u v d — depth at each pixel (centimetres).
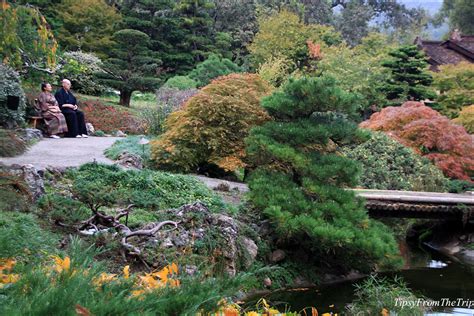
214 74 2700
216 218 814
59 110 1598
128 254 670
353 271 993
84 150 1299
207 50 3416
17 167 812
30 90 1905
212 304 253
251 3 4175
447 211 1214
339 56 3188
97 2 3053
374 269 1025
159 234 735
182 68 3222
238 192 1116
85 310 208
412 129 1698
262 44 3512
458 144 1684
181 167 1258
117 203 855
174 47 3325
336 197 946
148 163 1253
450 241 1295
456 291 890
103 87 2625
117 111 2222
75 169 980
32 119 1603
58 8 3009
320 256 966
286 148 952
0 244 362
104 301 229
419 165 1570
